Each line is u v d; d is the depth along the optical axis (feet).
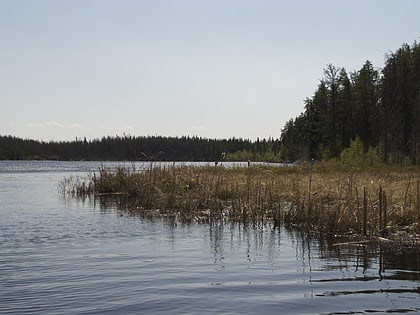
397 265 37.60
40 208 79.51
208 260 39.58
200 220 64.18
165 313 25.79
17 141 540.52
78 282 32.27
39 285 31.50
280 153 283.18
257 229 57.06
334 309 26.43
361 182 78.43
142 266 37.24
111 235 52.54
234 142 452.35
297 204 60.75
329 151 214.90
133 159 137.90
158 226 59.57
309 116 247.09
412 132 188.14
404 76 198.70
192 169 103.19
